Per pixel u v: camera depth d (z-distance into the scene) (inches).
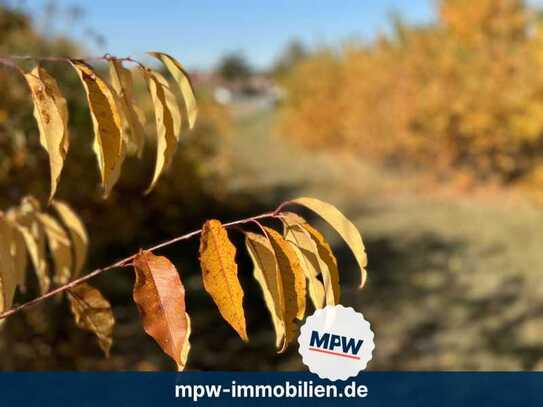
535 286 224.1
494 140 408.2
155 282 32.5
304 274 34.7
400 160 546.3
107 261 215.0
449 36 486.6
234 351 167.6
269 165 600.7
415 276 239.0
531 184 390.9
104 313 42.4
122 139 35.0
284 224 34.8
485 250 276.7
